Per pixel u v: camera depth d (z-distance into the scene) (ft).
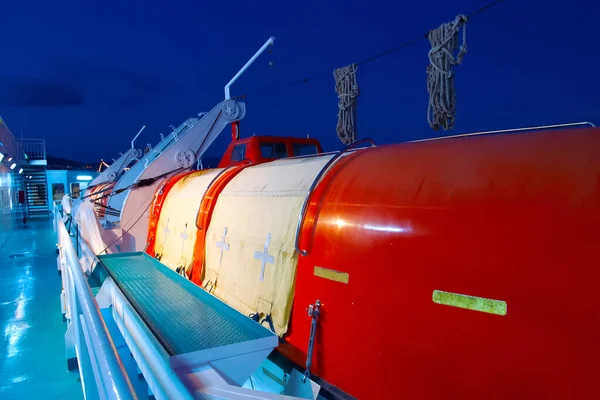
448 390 7.52
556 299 6.55
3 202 55.01
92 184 75.72
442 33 16.75
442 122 17.24
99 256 20.75
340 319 9.49
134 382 13.70
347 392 9.17
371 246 9.10
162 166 29.22
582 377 6.23
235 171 18.12
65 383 15.58
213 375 7.44
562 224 6.77
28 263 37.68
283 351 11.00
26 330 20.85
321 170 11.75
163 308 12.14
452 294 7.63
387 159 10.43
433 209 8.33
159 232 24.49
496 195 7.69
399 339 8.27
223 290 14.90
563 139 7.90
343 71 22.88
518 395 6.76
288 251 11.75
